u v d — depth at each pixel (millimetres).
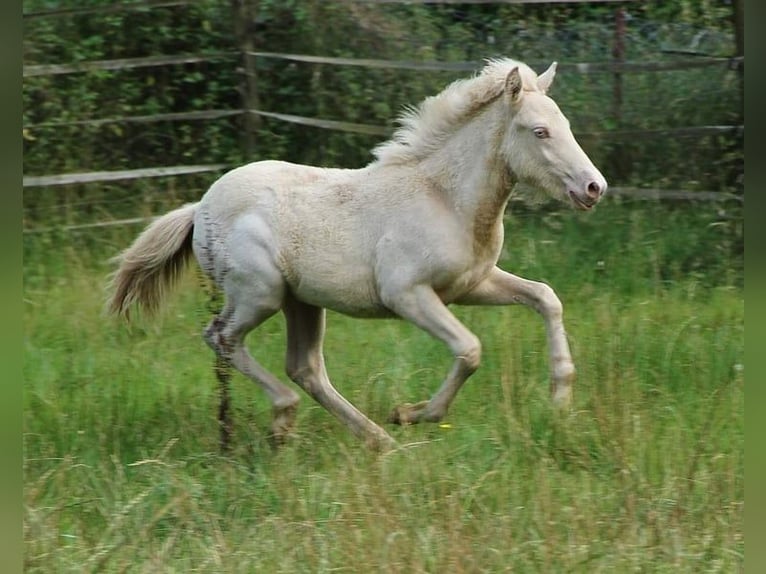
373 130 16078
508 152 9969
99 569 7848
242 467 9625
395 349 12133
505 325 12469
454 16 17750
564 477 9172
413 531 8031
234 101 17688
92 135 17188
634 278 14039
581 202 9805
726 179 15883
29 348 12266
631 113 16422
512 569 7746
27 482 9383
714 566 7848
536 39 17250
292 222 10328
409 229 10086
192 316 13148
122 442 10320
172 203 15883
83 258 14875
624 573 7730
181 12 17875
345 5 17484
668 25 17312
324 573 7754
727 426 10164
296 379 10766
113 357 12195
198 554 8180
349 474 9070
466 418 10523
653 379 11250
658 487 8922
